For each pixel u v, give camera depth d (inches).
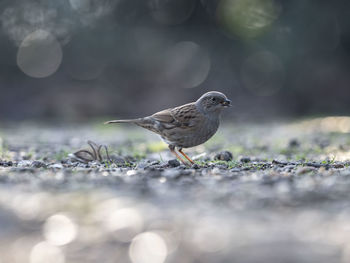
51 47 1294.3
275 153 468.4
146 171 286.0
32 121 1187.3
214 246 159.0
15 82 1277.1
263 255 150.9
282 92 1302.9
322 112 1266.0
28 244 164.9
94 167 321.1
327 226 174.9
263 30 1300.4
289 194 220.1
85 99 1235.9
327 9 1268.5
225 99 341.1
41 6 1284.4
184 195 220.4
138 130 946.7
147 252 158.1
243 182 247.9
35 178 258.5
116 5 1315.2
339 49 1299.2
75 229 177.2
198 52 1330.0
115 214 191.5
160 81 1290.6
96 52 1309.1
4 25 1277.1
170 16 1355.8
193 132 342.0
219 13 1338.6
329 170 289.1
